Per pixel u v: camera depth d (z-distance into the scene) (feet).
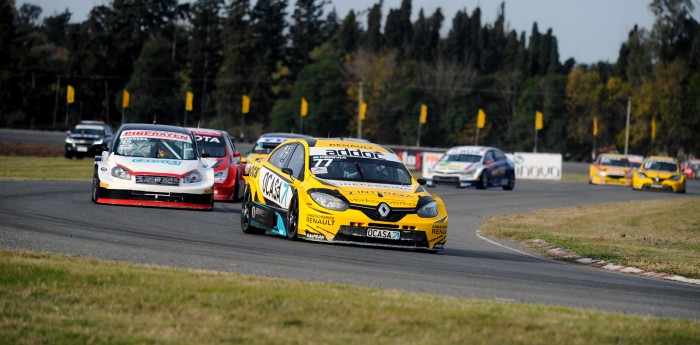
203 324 84.38
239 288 100.07
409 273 132.26
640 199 433.89
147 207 222.69
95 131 544.62
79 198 238.07
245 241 165.48
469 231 243.81
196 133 280.92
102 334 79.41
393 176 175.22
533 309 100.07
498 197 397.19
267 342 79.05
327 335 82.43
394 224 161.48
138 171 217.77
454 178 447.42
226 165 268.21
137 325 83.10
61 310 87.71
